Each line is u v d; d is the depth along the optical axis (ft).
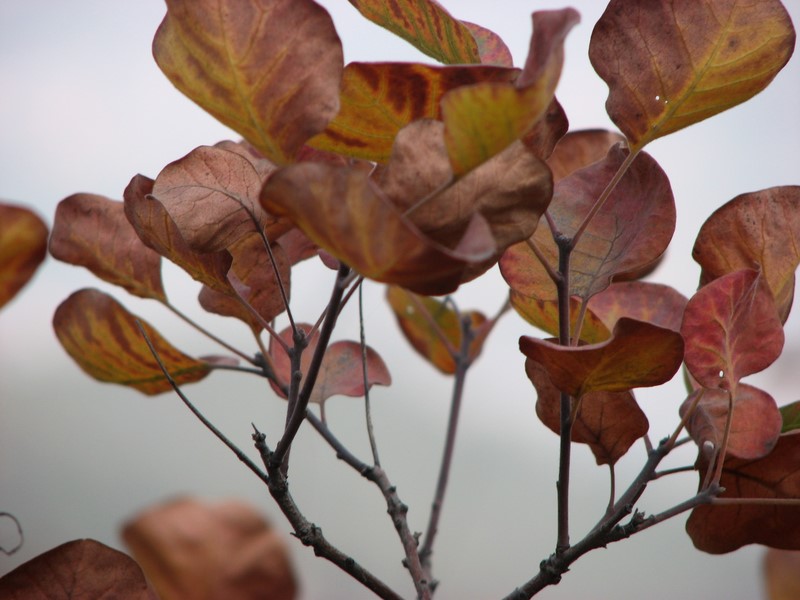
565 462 2.23
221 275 2.29
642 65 2.26
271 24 2.12
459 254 1.94
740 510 2.36
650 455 2.27
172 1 2.11
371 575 2.25
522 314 2.46
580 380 2.18
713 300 2.26
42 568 2.30
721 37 2.26
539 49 2.02
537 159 2.06
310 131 2.11
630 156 2.26
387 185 2.05
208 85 2.13
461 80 2.14
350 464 2.47
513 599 2.26
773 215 2.36
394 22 2.28
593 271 2.34
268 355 2.52
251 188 2.26
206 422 2.21
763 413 2.32
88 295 2.49
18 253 2.01
